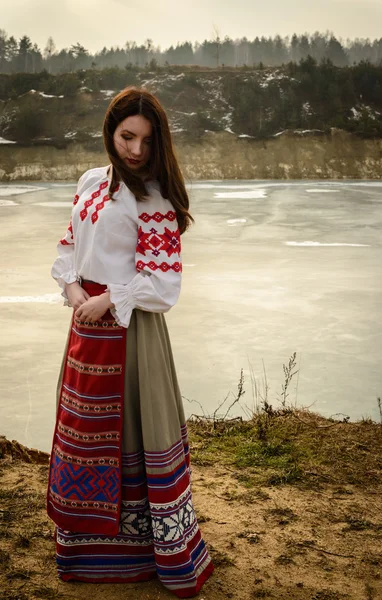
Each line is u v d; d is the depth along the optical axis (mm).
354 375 8359
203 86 66812
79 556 2309
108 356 2162
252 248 19609
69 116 63188
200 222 26141
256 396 7535
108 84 66938
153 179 2172
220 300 12602
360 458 3525
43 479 3152
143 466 2230
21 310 11766
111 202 2143
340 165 58719
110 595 2240
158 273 2131
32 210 31250
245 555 2549
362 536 2713
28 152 58375
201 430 4094
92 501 2199
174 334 10203
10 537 2592
